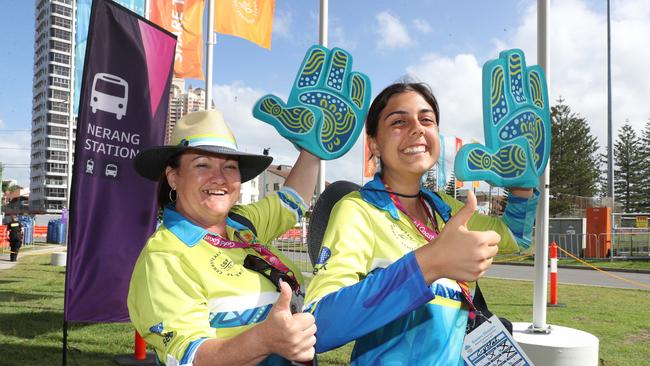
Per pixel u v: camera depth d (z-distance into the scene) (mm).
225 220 1964
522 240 1963
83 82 4105
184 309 1510
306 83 2283
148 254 1655
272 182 57250
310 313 1309
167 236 1707
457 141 20969
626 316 7352
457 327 1618
